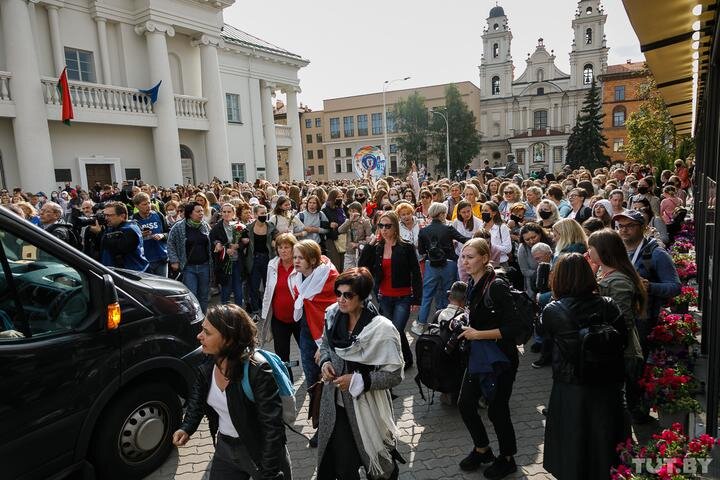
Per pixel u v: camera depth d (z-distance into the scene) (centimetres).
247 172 3084
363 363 293
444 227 667
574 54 7425
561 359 294
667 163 2019
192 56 2659
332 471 302
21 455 307
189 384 417
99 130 2238
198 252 759
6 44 1850
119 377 362
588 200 829
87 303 359
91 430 344
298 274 480
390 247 572
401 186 1492
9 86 1872
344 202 1127
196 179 2691
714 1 363
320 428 300
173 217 1039
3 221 318
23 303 322
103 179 2266
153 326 393
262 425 254
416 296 573
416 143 6706
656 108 2545
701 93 751
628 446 290
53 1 2042
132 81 2353
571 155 5953
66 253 349
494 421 356
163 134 2364
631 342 349
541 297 536
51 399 321
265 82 3203
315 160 8569
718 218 366
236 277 857
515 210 757
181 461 411
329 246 905
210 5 2553
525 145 7656
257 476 254
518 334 343
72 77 2170
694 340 475
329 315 316
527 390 517
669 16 398
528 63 7825
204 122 2606
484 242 360
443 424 453
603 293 352
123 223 661
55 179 2020
